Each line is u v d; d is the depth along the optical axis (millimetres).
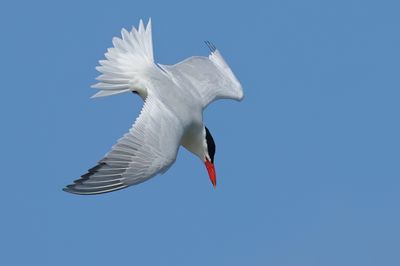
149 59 15180
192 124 14875
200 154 15383
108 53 15164
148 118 13469
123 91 14891
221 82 15914
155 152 13039
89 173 12594
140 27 15406
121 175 12750
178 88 15000
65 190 12430
